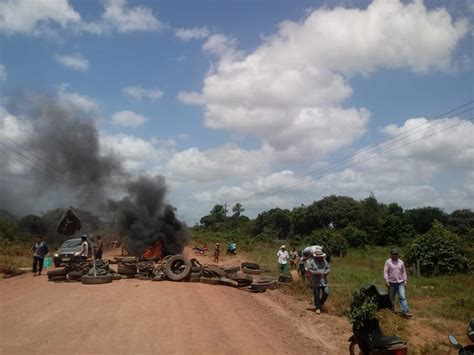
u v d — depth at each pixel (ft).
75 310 37.11
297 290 54.49
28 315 34.94
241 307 42.63
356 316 22.98
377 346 20.98
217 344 27.66
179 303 42.16
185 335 29.40
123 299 43.29
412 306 44.57
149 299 43.75
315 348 28.73
